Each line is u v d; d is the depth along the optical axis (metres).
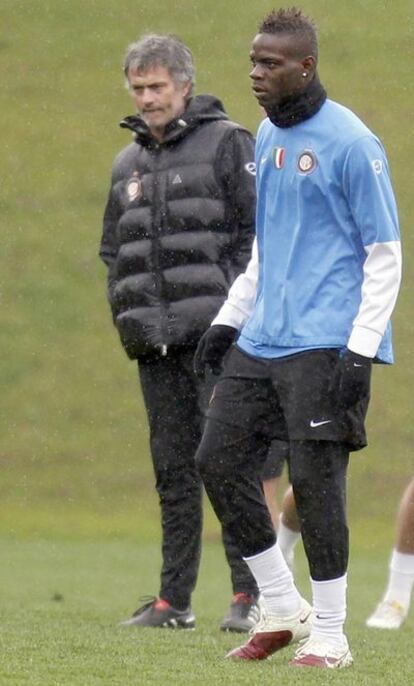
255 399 19.31
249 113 83.44
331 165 18.75
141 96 25.22
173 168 25.34
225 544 25.11
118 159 26.44
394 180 77.56
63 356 67.06
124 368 66.50
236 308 20.25
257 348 19.30
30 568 42.38
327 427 18.67
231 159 25.27
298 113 18.97
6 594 34.56
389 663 19.94
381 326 18.41
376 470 58.69
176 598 25.41
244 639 22.61
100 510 55.75
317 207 18.91
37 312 69.88
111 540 51.19
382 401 63.34
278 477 28.00
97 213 77.19
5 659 18.89
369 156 18.59
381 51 91.88
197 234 25.14
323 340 18.73
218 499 19.66
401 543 27.80
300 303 18.92
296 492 19.02
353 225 18.86
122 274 25.73
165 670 18.23
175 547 25.50
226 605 33.19
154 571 42.19
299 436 18.77
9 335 68.25
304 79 18.88
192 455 25.56
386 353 19.09
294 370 18.81
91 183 79.88
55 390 64.75
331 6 97.88
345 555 19.12
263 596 19.75
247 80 87.62
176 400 25.53
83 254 73.88
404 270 70.69
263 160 19.42
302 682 17.42
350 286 18.86
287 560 27.50
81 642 21.20
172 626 25.20
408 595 27.94
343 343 18.73
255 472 19.67
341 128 18.83
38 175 80.31
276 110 19.05
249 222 25.20
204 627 25.73
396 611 27.84
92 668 18.27
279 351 19.02
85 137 84.44
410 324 67.75
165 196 25.30
